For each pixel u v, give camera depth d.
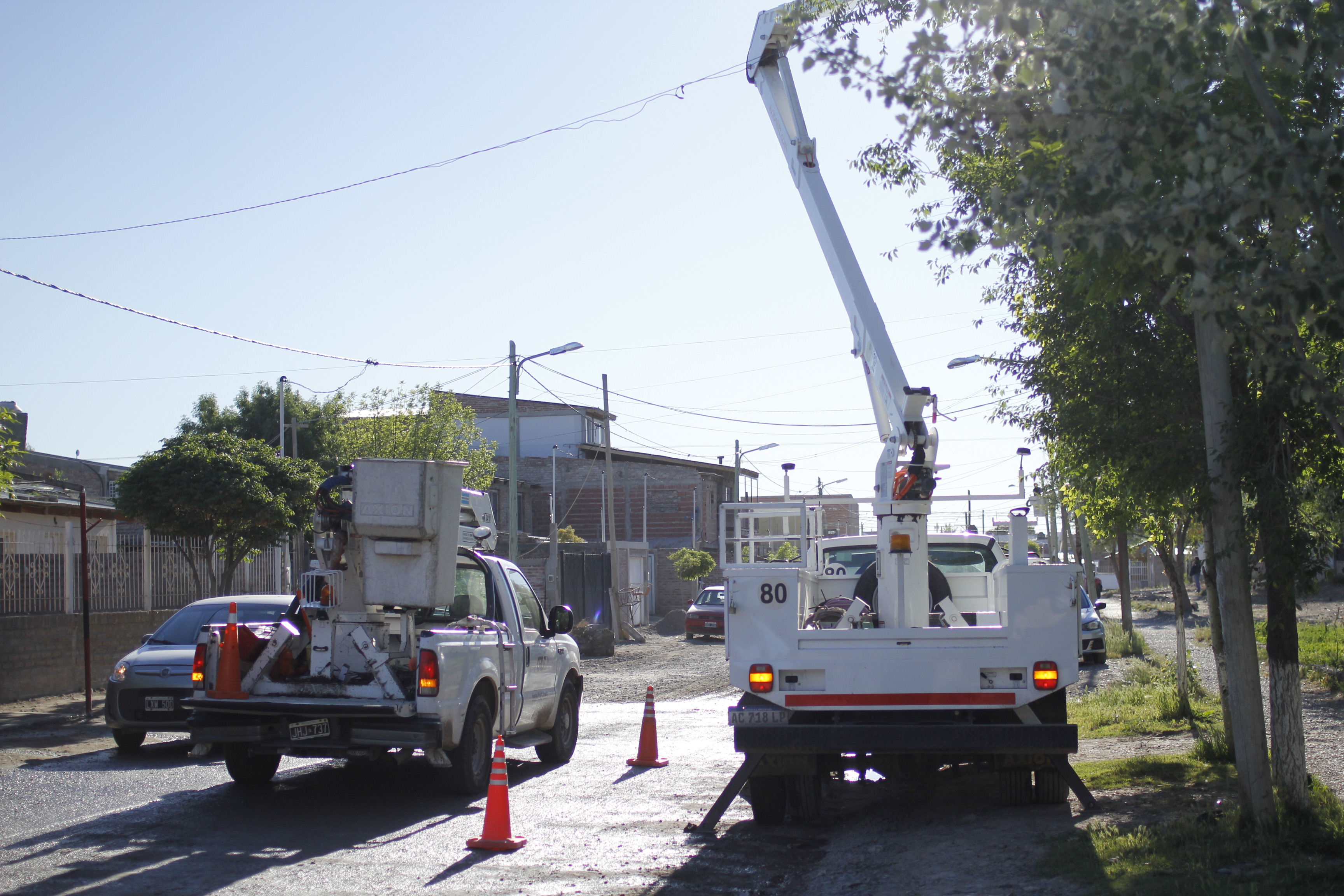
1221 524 6.77
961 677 7.73
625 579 45.50
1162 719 13.09
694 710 18.00
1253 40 4.26
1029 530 9.74
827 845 7.84
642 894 6.57
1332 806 6.98
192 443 19.08
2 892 6.53
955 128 4.98
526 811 9.17
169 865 7.21
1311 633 23.20
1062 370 8.85
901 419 8.10
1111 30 4.41
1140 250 5.01
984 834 7.52
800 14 8.16
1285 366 4.58
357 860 7.38
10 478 15.51
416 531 9.27
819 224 9.35
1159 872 5.99
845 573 10.88
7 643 17.02
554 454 52.19
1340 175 4.12
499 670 10.44
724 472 61.31
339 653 9.42
